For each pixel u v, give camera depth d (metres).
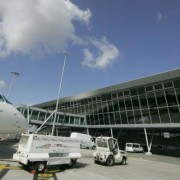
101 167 19.22
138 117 41.81
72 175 14.45
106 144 21.09
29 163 14.68
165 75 35.97
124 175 16.06
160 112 37.84
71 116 53.06
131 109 43.19
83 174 15.10
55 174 14.38
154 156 35.81
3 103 17.67
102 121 50.19
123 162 22.53
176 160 30.78
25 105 45.75
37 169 14.48
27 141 15.05
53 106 67.06
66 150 16.94
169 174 18.08
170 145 42.66
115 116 46.78
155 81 37.78
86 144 41.53
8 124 17.81
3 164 16.36
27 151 14.53
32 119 46.06
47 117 49.03
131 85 42.09
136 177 15.62
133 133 49.69
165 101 37.09
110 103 48.03
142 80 39.91
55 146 16.09
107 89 47.59
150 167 21.97
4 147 30.02
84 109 55.62
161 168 21.81
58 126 52.03
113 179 14.28
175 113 35.50
